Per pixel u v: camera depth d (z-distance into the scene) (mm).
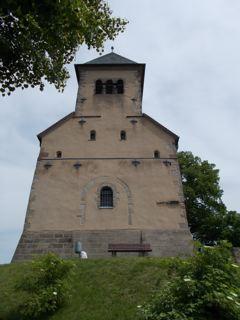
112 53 32906
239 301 7770
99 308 12133
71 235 21969
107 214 22734
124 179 23969
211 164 40312
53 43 12352
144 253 21188
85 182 23844
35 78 13297
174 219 22547
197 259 8578
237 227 34688
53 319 11555
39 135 25562
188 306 7770
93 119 26594
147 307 8344
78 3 11156
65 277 12758
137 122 26406
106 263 15648
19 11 10633
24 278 12867
